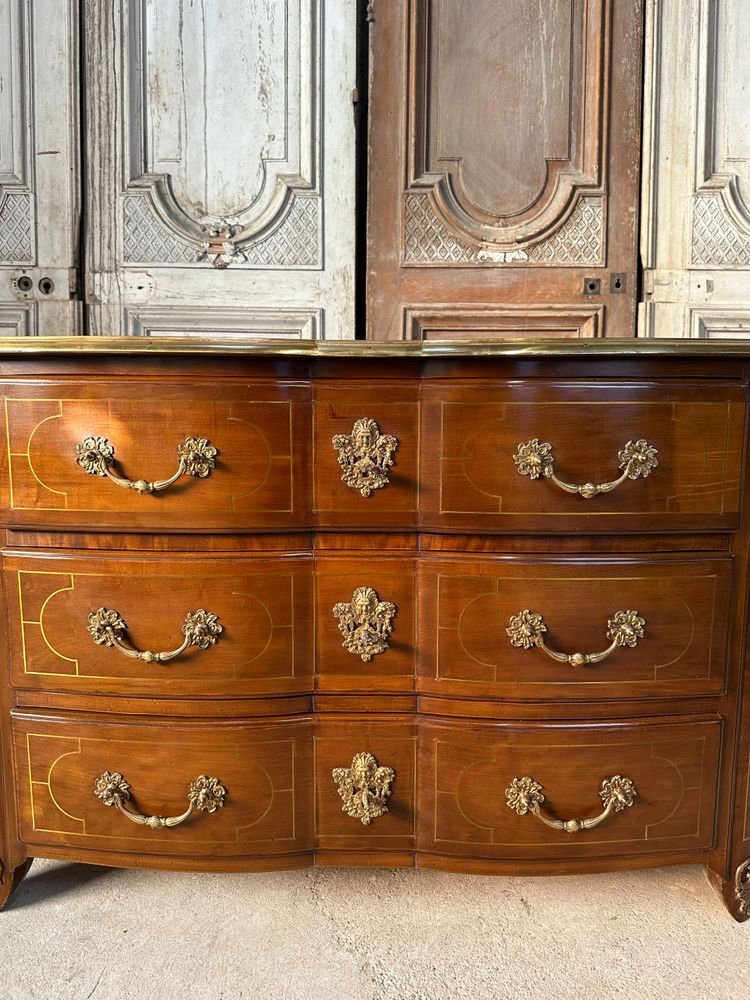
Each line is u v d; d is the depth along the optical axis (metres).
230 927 1.11
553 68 1.46
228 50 1.45
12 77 1.45
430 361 1.01
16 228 1.47
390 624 1.06
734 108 1.46
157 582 1.04
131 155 1.46
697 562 1.05
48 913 1.14
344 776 1.08
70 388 1.01
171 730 1.06
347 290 1.50
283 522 1.04
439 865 1.10
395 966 1.03
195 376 1.00
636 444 1.00
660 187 1.47
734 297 1.48
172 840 1.08
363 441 1.02
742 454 1.04
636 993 0.99
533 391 1.00
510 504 1.01
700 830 1.10
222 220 1.48
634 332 1.50
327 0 1.44
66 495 1.03
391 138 1.47
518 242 1.49
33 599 1.06
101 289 1.49
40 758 1.09
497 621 1.04
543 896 1.19
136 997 0.97
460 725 1.06
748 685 1.09
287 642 1.06
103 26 1.43
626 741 1.07
